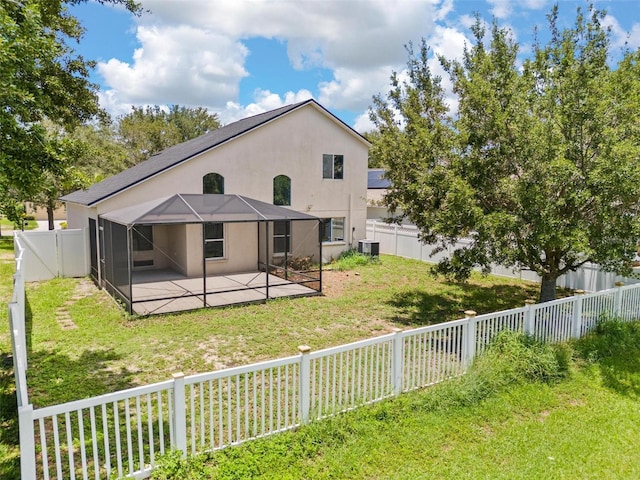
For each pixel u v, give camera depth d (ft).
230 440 16.43
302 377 18.22
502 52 31.45
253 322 35.09
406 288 48.88
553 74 30.58
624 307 34.60
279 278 53.31
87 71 32.53
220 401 16.24
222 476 14.78
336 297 44.37
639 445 18.33
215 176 55.01
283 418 19.51
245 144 56.80
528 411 20.98
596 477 15.99
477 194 30.83
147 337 30.86
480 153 31.17
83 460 13.48
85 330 32.14
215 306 39.29
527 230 28.55
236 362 26.71
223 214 42.27
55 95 28.25
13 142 18.15
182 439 15.46
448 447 17.60
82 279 52.54
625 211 27.91
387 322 35.86
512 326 26.66
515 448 17.70
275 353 28.37
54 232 52.39
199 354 27.81
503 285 50.62
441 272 36.47
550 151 27.04
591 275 46.50
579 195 26.30
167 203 41.34
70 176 20.83
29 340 29.73
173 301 41.09
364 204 69.05
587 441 18.47
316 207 64.23
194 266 53.52
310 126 62.34
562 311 29.60
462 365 24.07
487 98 29.99
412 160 37.50
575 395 23.04
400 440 17.72
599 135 27.22
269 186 59.31
